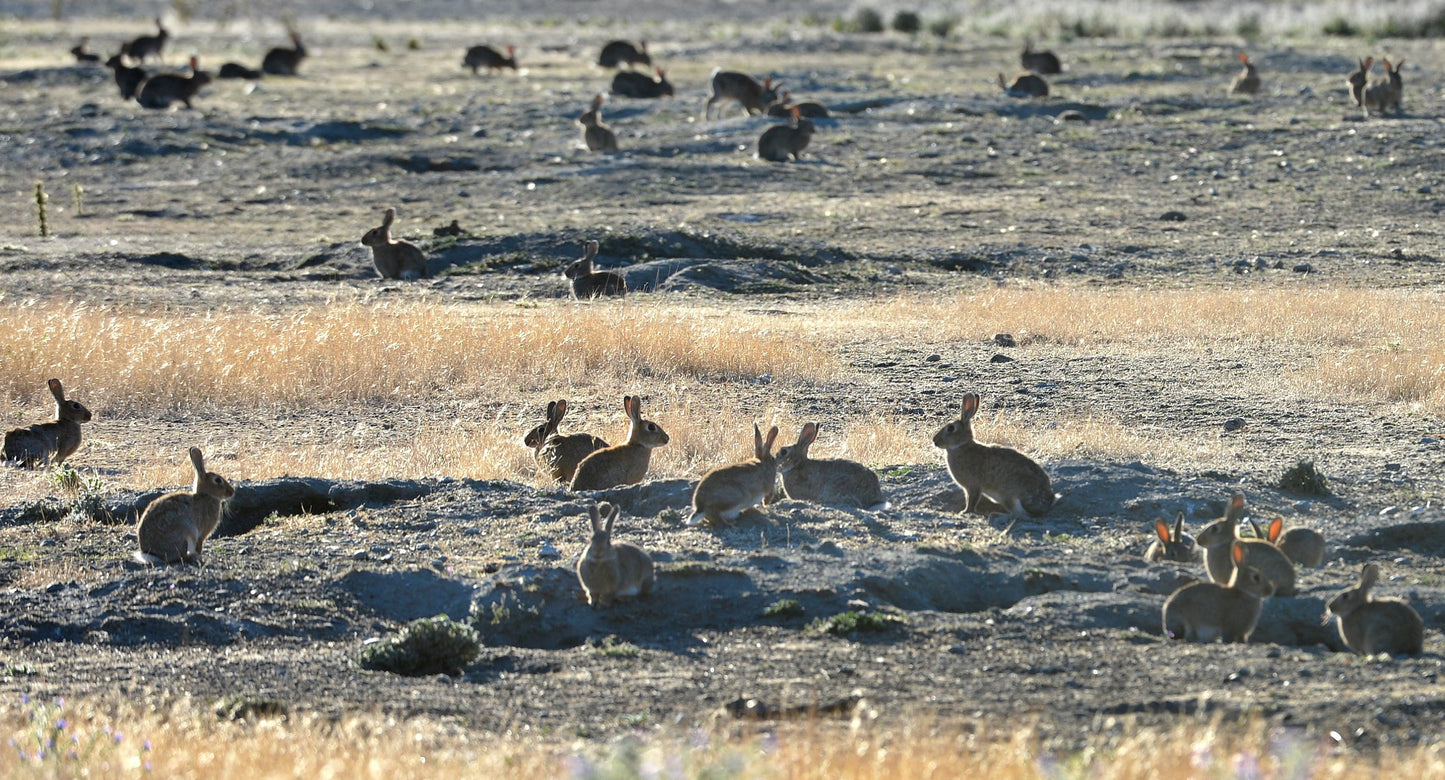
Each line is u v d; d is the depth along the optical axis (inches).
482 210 4960.6
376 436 2172.7
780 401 2370.8
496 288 3870.6
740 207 4972.9
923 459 1881.2
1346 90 6776.6
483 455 1931.6
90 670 1175.0
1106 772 809.5
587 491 1686.8
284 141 6210.6
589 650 1191.6
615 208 4960.6
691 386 2512.3
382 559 1454.2
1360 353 2659.9
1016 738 879.7
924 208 4953.3
